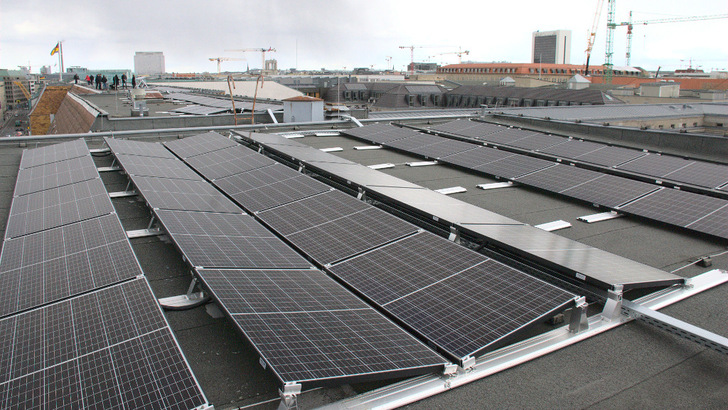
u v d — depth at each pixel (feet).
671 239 42.45
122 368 19.95
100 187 47.21
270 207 44.06
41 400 18.35
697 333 25.86
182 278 33.60
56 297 26.35
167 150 71.41
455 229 36.65
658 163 63.16
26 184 52.29
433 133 90.17
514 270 29.58
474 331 24.32
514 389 22.79
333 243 35.24
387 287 28.76
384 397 21.80
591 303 30.37
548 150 73.26
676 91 249.55
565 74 532.32
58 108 347.97
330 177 52.37
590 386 23.18
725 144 73.72
